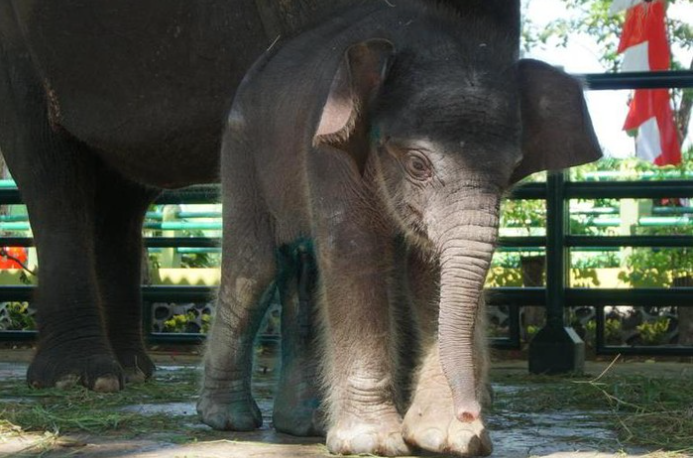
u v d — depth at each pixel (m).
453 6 5.27
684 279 12.03
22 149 6.96
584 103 4.36
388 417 4.32
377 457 4.26
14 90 6.99
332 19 5.01
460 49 4.20
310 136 4.44
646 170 13.44
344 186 4.31
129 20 6.39
